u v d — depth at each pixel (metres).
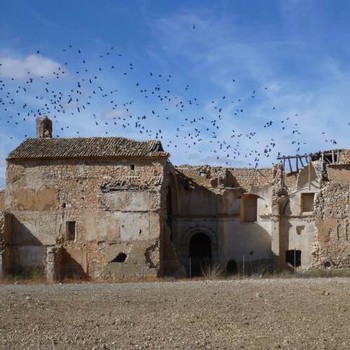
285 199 66.38
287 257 65.88
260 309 29.12
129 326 25.00
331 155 67.00
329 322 25.34
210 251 68.94
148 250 53.25
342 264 57.53
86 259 54.69
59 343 21.66
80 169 55.75
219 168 69.50
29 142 58.44
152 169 54.38
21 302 32.62
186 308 29.83
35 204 56.22
